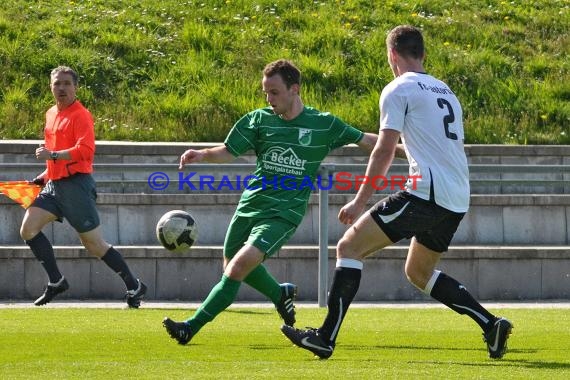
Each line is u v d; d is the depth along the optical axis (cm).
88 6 6344
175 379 1711
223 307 2155
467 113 5222
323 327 1988
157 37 5959
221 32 6053
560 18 6494
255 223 2241
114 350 2161
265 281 2456
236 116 5081
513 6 6688
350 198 4047
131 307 3192
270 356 2081
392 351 2192
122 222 4016
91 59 5566
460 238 4112
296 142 2227
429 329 2625
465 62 5734
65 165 3086
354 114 5128
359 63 5669
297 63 5609
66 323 2686
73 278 3556
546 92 5453
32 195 3164
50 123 3125
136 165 3369
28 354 2094
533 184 3550
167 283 3581
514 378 1739
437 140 1980
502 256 3634
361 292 3603
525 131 5072
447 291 2108
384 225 1986
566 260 3653
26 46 5644
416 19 6309
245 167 3409
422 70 2064
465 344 2322
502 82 5531
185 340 2142
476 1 6738
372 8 6488
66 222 4031
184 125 5016
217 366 1892
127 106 5212
